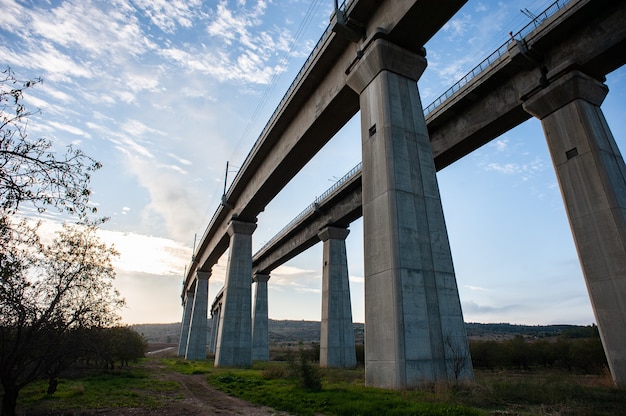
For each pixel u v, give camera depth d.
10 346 10.50
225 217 47.41
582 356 32.34
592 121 19.58
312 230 46.06
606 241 18.00
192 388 20.19
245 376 25.06
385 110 18.16
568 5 19.30
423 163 18.06
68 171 7.85
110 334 17.34
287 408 12.62
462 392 12.54
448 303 16.05
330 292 39.56
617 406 10.40
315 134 27.11
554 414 9.46
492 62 23.28
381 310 15.74
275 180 34.16
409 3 17.86
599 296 18.00
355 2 20.33
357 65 20.28
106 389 19.14
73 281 11.66
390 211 16.33
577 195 19.42
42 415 12.08
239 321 38.94
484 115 24.70
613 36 18.28
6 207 7.14
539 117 21.78
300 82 26.19
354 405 10.98
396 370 14.19
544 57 21.42
